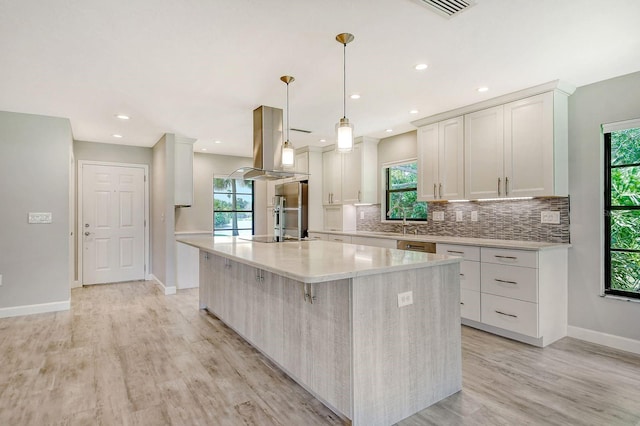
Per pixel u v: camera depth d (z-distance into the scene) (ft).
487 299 10.89
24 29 7.25
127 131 16.17
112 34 7.50
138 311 13.74
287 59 8.74
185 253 17.94
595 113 10.28
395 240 14.06
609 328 10.00
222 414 6.75
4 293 12.84
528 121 10.79
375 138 17.56
